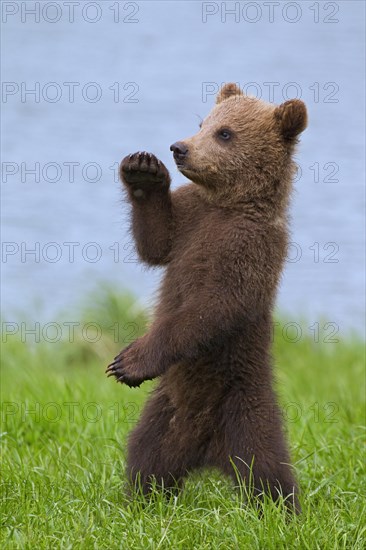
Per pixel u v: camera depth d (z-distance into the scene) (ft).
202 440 32.19
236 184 31.83
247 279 30.89
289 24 203.21
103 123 134.82
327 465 35.50
